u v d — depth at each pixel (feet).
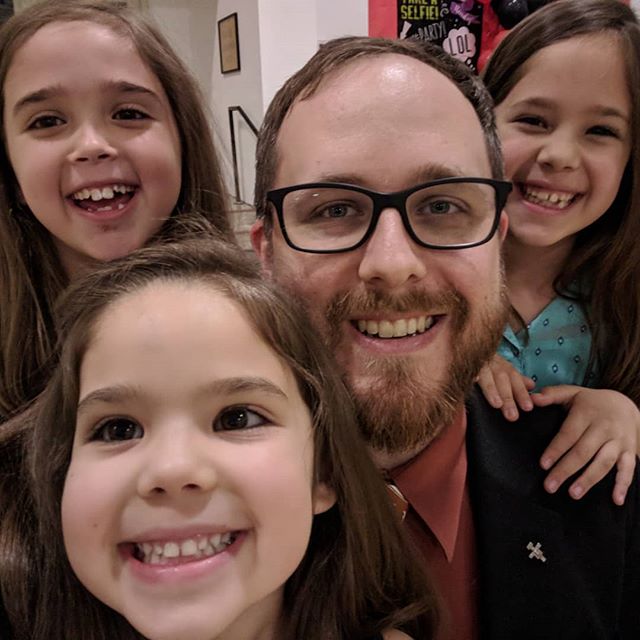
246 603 2.24
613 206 4.66
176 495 2.12
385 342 2.79
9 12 8.10
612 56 4.11
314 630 2.69
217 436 2.25
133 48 3.83
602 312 4.78
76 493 2.19
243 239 4.49
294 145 2.80
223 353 2.29
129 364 2.23
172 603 2.16
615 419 3.48
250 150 10.83
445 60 2.94
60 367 2.58
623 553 3.25
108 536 2.17
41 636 2.52
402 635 2.84
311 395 2.65
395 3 7.49
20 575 2.60
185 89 4.17
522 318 4.81
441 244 2.73
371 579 2.84
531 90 4.29
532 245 4.56
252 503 2.20
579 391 3.76
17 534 2.69
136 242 3.91
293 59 9.82
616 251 4.60
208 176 4.37
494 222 2.86
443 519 3.13
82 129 3.68
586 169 4.34
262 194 3.11
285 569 2.31
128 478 2.14
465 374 2.95
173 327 2.28
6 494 2.79
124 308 2.38
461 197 2.74
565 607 3.12
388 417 2.82
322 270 2.75
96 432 2.28
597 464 3.25
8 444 2.96
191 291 2.46
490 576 3.09
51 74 3.60
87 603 2.50
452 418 3.02
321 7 9.34
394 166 2.60
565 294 4.87
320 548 2.81
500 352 4.76
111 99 3.74
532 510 3.18
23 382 3.77
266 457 2.25
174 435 2.16
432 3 7.45
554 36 4.20
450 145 2.67
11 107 3.76
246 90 10.47
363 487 2.79
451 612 3.15
